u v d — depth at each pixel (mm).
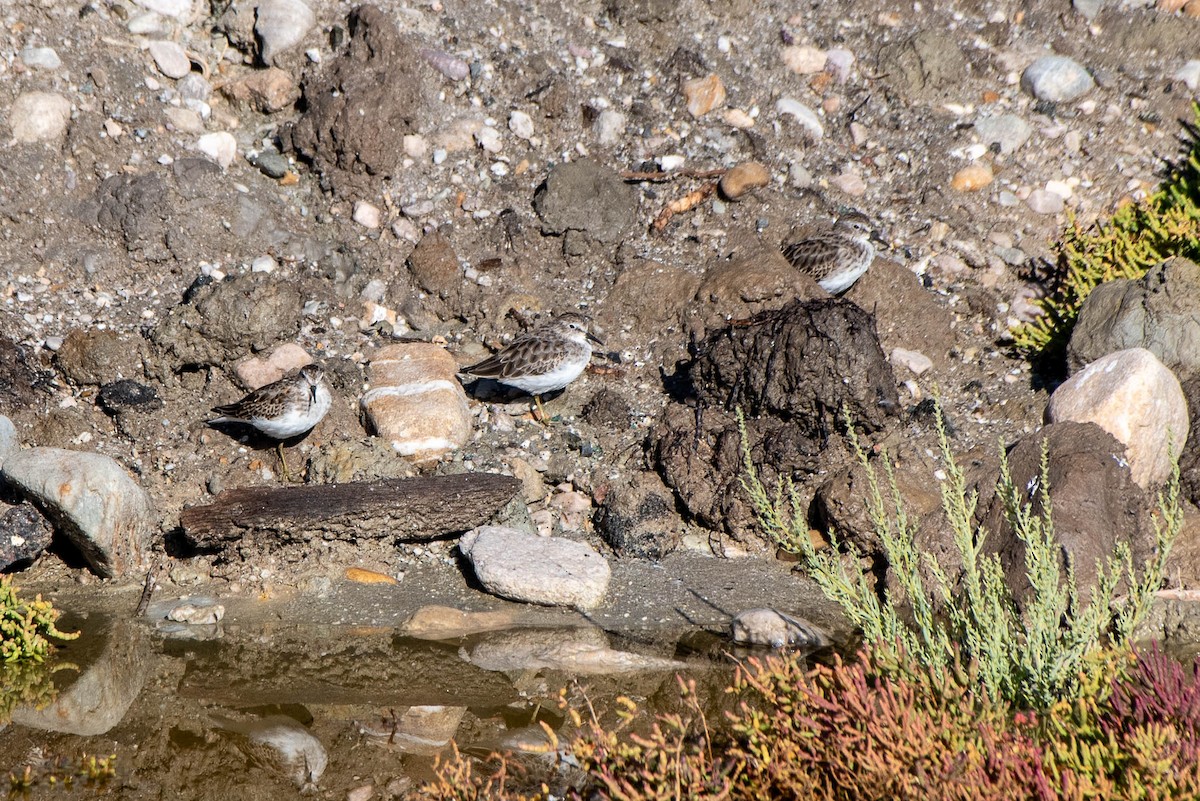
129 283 14258
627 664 10438
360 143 15109
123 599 11367
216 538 11648
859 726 7723
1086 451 11930
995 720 7684
